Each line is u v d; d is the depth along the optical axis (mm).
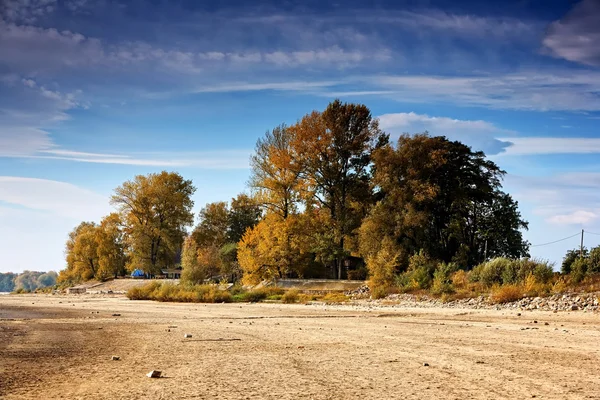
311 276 72500
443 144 63469
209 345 17188
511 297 34438
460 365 12867
